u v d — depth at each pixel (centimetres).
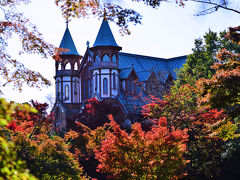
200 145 2488
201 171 2703
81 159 3181
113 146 1593
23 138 1561
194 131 2589
